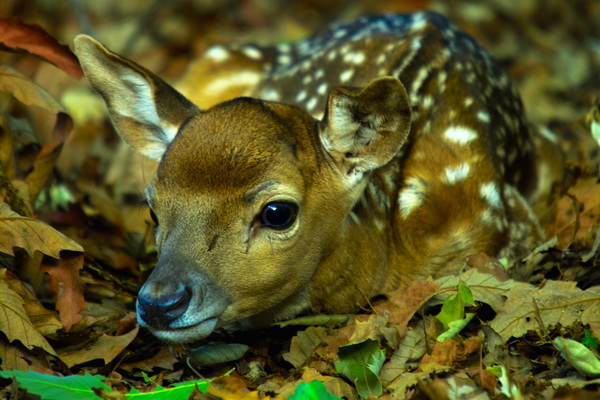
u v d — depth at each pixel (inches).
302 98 428.1
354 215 342.0
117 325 340.8
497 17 658.8
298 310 341.7
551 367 298.5
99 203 434.3
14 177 378.0
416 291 334.6
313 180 320.8
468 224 374.6
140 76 343.9
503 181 399.5
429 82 393.4
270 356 331.0
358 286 346.9
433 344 312.0
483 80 417.7
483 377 281.1
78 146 503.2
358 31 455.2
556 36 651.5
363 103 318.3
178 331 296.7
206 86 484.1
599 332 305.6
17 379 268.8
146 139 357.7
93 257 384.5
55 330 313.6
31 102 382.0
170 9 674.8
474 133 392.2
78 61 380.2
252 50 489.1
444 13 664.4
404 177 370.6
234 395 282.7
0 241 320.2
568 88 598.2
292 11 709.3
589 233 370.3
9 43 373.7
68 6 667.4
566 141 520.7
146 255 401.4
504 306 318.7
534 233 398.3
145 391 301.0
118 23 666.2
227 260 304.0
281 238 311.1
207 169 303.7
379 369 297.7
